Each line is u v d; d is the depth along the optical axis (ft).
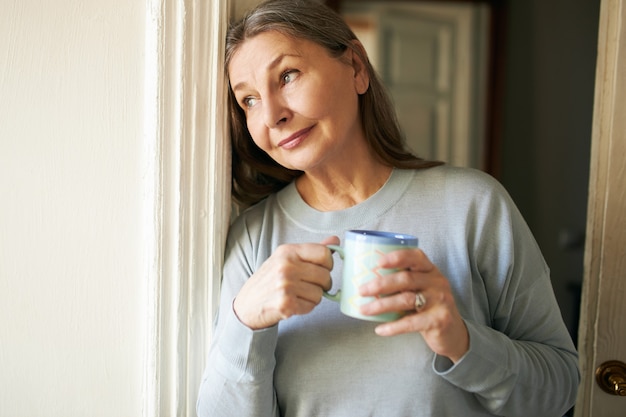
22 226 3.59
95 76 3.52
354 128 3.38
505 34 9.84
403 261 2.62
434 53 10.23
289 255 2.84
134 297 3.62
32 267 3.62
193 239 3.51
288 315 2.79
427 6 9.94
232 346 3.04
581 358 3.95
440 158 10.39
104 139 3.55
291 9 3.15
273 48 3.10
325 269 2.85
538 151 9.28
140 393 3.67
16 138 3.55
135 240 3.59
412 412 3.06
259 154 3.79
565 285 8.62
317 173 3.37
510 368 2.98
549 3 8.94
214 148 3.48
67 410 3.69
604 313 3.83
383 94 3.58
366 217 3.34
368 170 3.44
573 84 8.55
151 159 3.47
